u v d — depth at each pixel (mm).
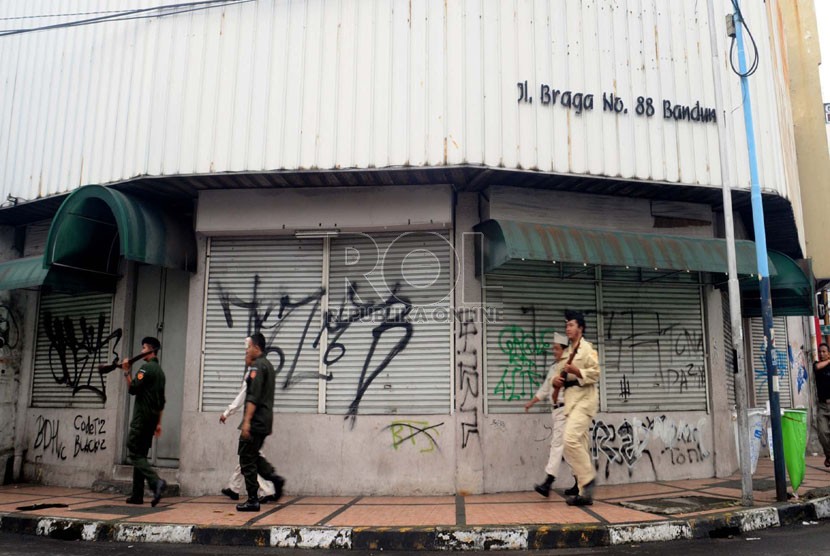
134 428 7047
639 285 8547
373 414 7641
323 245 8117
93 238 8102
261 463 7098
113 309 8805
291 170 7242
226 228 7988
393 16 7379
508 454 7590
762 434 9867
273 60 7508
